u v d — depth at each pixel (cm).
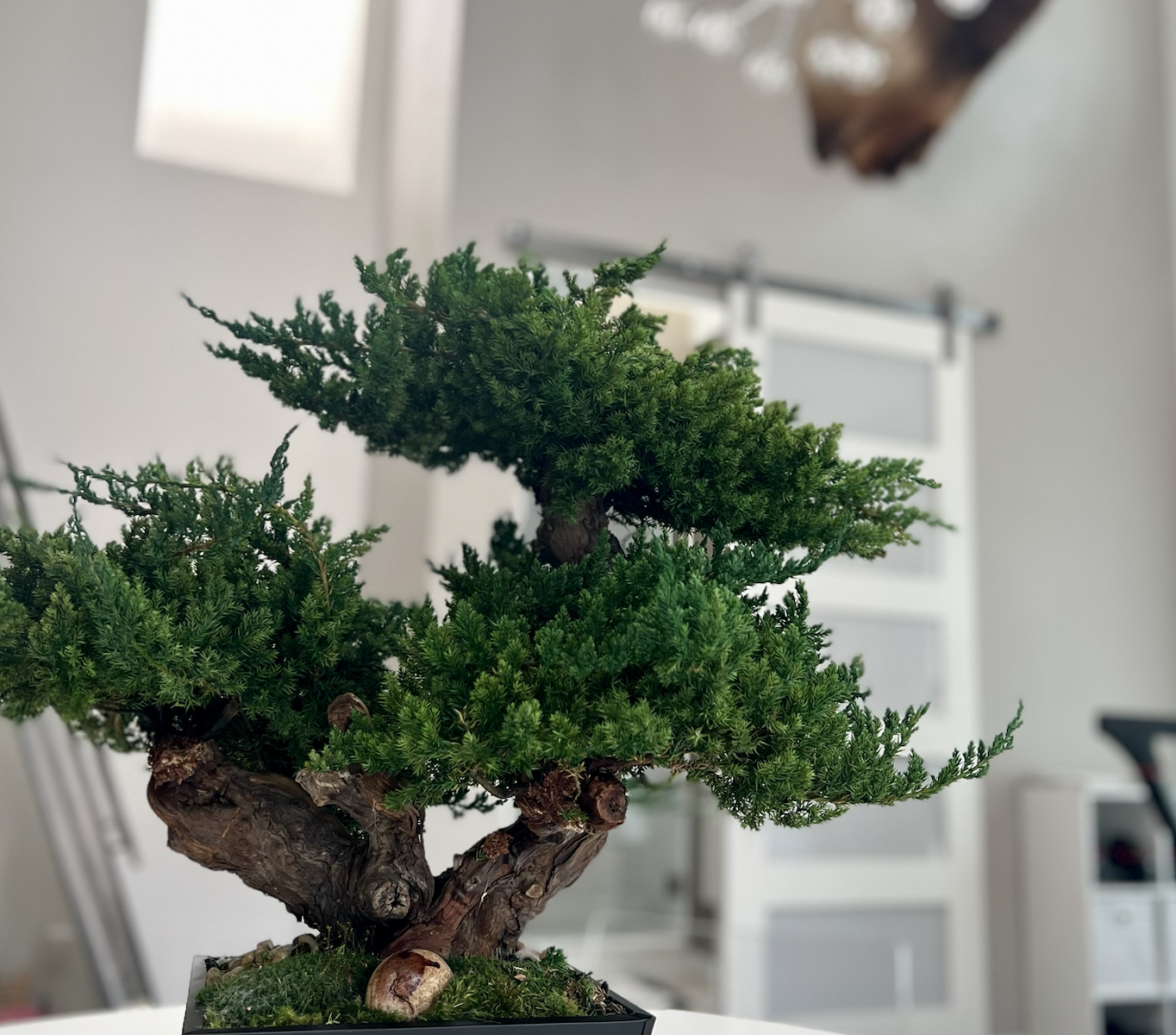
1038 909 356
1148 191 425
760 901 328
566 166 346
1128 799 357
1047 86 414
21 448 279
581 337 76
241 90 317
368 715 77
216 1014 73
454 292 77
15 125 291
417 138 332
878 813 349
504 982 80
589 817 77
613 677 74
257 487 77
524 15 349
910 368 376
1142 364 412
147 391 292
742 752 76
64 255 290
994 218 397
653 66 360
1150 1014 351
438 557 299
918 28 381
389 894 82
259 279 307
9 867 287
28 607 75
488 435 92
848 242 376
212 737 87
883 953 339
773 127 371
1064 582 386
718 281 357
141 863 272
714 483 84
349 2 330
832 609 350
